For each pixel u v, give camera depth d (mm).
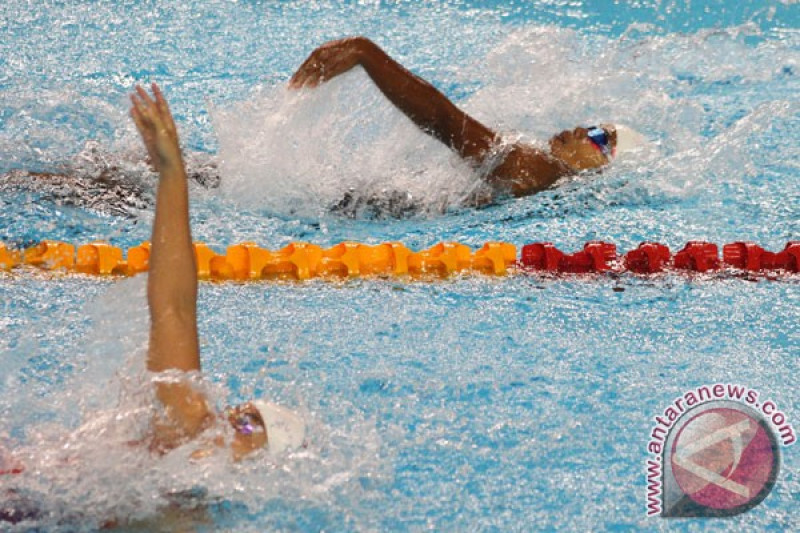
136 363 8023
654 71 24109
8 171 15086
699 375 10680
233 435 7668
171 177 7605
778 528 8109
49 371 9852
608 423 9617
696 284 13289
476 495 8359
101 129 18047
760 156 18281
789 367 10938
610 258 13719
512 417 9633
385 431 9234
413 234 14695
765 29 28094
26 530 7250
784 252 13875
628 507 8305
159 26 27000
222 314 11789
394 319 11867
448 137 15375
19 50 24031
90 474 7496
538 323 11930
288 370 10352
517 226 15031
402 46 26016
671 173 16672
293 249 13266
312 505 7879
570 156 16484
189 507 7500
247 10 29203
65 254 13016
